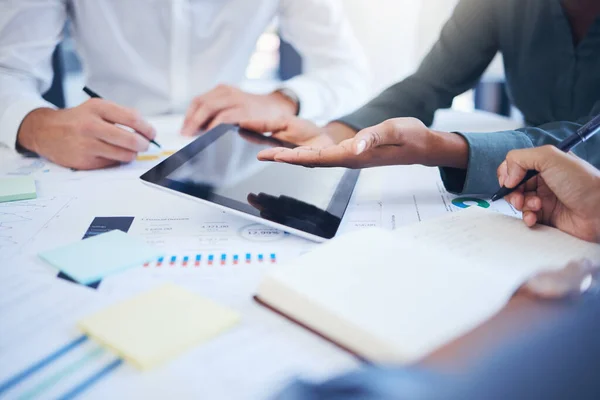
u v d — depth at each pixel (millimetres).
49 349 300
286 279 336
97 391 266
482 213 508
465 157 572
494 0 875
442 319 292
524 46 837
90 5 1036
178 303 339
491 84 1743
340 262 355
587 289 223
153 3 1061
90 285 378
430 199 584
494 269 389
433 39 1729
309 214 496
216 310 331
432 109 893
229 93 913
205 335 308
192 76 1163
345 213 538
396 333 282
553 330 154
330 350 299
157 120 1008
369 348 285
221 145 621
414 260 355
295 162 519
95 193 603
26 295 362
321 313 311
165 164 534
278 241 468
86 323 316
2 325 325
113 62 1110
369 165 546
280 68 2027
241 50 1200
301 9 1182
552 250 427
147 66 1128
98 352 297
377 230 401
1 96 813
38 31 950
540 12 792
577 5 751
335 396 142
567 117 818
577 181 446
